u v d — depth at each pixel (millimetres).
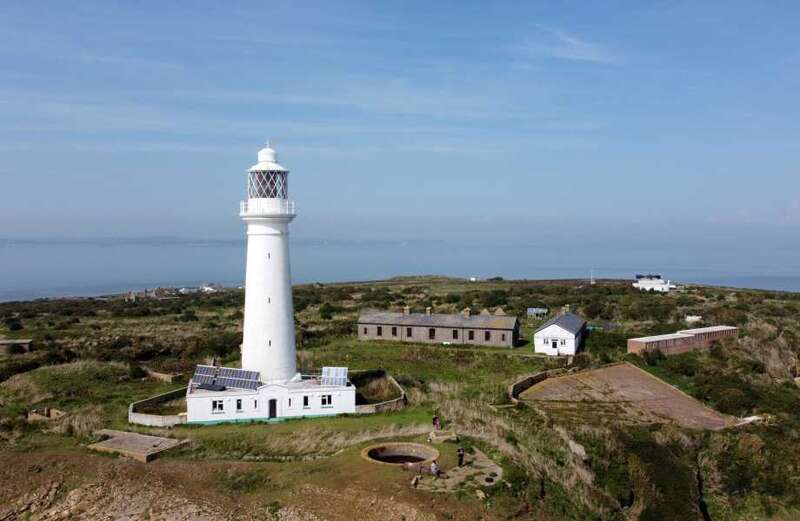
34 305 126312
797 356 81625
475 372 70375
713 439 53781
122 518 34469
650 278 142625
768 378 72062
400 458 40062
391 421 46875
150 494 35938
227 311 114562
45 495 37094
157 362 69125
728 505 48156
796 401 64562
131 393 57469
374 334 84812
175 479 37188
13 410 52969
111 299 144750
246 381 48844
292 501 34156
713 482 50000
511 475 36531
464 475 35969
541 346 76438
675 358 73812
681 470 48531
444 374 69438
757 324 91125
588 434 50938
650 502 44250
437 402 54156
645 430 53562
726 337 82750
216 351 73312
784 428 57219
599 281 165375
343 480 35312
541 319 99500
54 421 48938
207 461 39594
